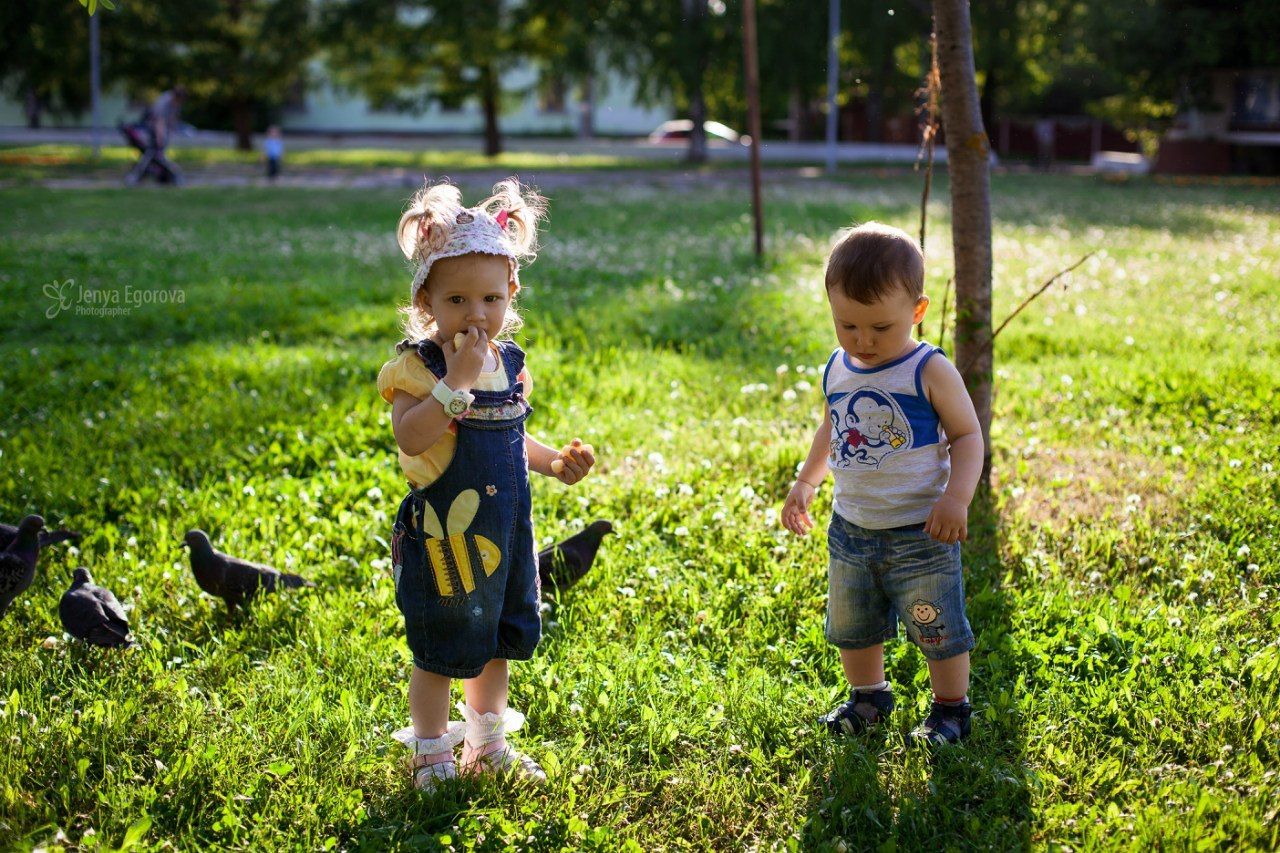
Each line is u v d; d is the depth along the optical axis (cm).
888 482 311
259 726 332
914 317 306
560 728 337
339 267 1292
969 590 418
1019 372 752
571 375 736
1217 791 292
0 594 391
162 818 292
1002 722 329
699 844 287
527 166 3434
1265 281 1090
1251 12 2627
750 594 418
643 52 3631
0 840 278
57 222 1764
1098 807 293
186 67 4069
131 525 496
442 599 291
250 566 412
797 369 746
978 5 3522
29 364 785
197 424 633
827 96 4281
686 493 514
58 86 4278
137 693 353
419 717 305
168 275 1212
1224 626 385
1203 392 668
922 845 282
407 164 3503
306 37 3962
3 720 329
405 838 286
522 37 3859
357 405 662
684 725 332
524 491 300
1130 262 1248
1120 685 346
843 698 350
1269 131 3003
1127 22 2784
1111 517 488
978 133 496
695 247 1472
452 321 283
